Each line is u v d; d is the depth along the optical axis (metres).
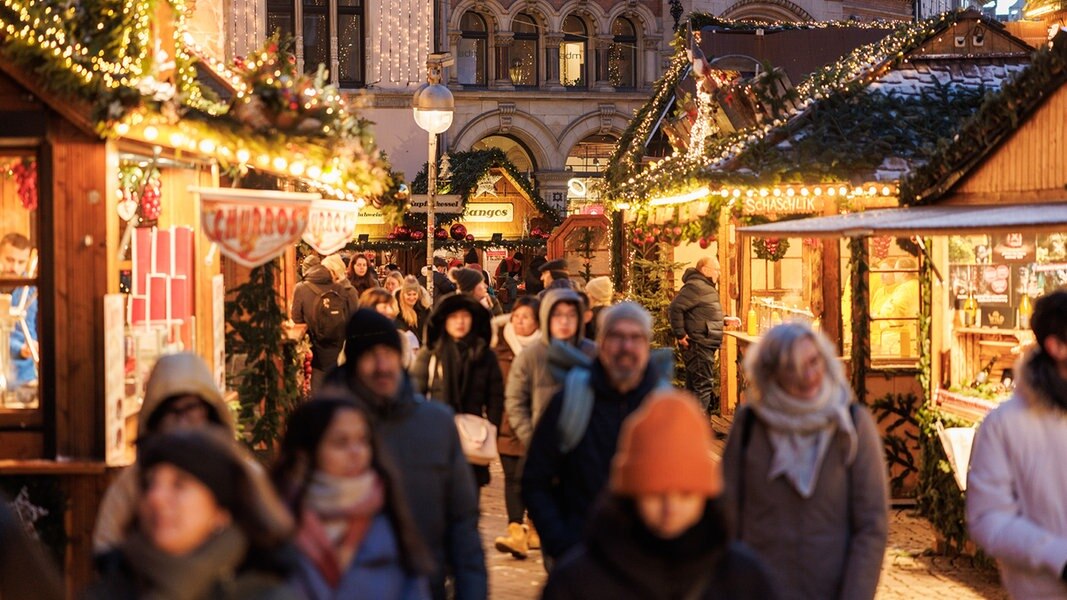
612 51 43.81
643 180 18.23
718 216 13.60
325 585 4.02
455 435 5.49
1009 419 5.33
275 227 8.00
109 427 7.07
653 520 3.39
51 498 7.07
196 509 3.33
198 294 9.15
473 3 41.94
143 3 7.57
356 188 8.87
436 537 5.40
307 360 13.91
